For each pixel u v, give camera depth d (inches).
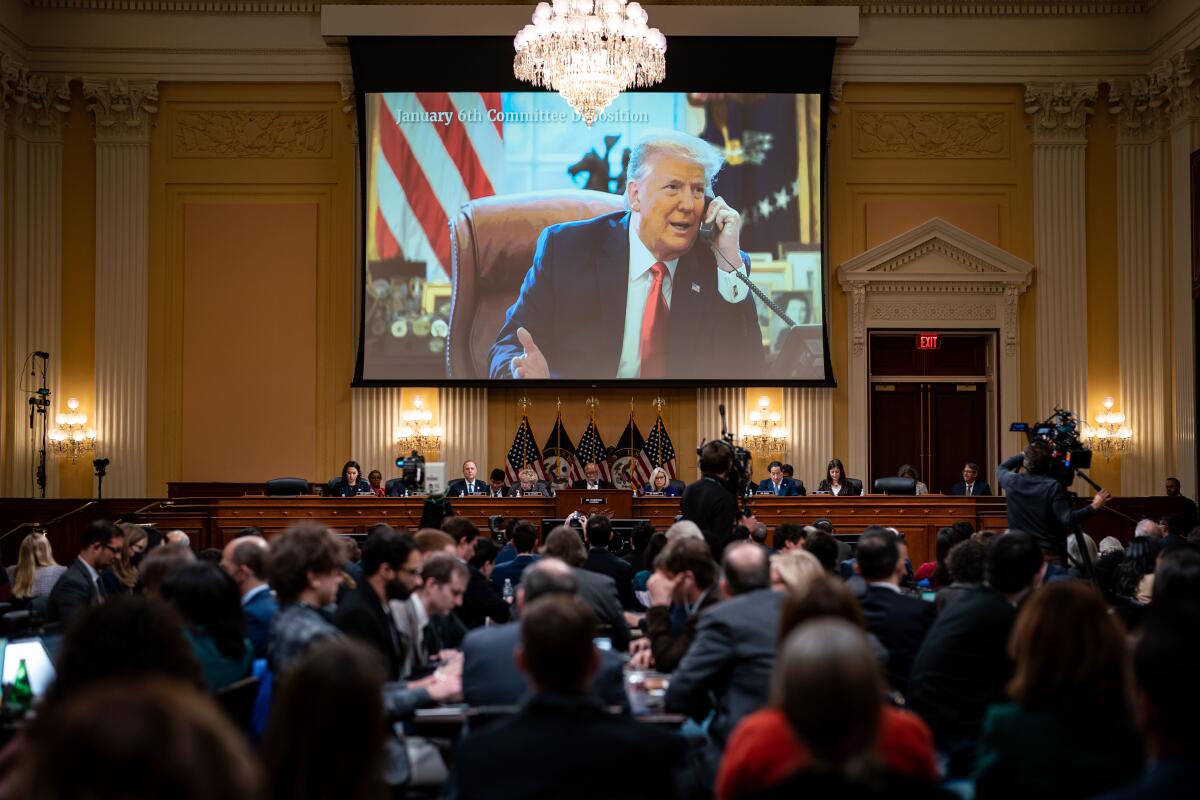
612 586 241.8
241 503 520.7
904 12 661.9
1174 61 620.4
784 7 645.3
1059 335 654.5
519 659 118.7
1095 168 661.3
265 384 650.8
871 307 657.0
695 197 643.5
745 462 311.1
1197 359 613.3
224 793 57.3
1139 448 647.1
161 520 516.4
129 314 644.7
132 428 642.2
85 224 648.4
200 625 175.5
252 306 653.3
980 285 656.4
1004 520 524.1
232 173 656.4
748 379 642.2
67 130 650.2
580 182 645.3
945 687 179.5
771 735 116.3
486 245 642.8
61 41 646.5
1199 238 608.1
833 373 649.6
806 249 645.9
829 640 93.4
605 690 168.9
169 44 650.2
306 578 180.1
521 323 641.6
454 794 116.5
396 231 643.5
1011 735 122.4
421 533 242.4
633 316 642.8
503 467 650.8
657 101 647.1
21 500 548.7
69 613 273.7
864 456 650.8
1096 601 123.6
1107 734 120.6
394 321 642.2
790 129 647.8
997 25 660.7
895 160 663.8
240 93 657.0
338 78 653.9
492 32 641.0
